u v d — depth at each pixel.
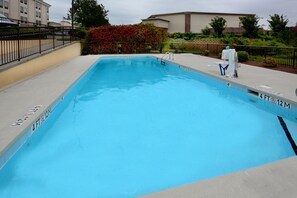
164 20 48.91
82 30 22.23
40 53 10.77
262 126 5.89
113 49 21.47
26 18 50.91
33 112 5.18
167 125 5.98
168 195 2.66
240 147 4.86
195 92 9.02
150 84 10.33
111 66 15.25
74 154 4.55
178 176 3.89
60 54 13.61
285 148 4.80
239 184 2.82
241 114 6.72
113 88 9.62
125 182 3.72
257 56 15.30
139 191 3.52
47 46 13.84
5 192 3.45
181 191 2.72
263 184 2.82
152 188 3.59
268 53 14.80
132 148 4.81
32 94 6.66
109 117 6.49
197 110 7.06
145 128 5.79
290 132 5.53
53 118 6.11
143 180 3.78
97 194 3.45
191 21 49.44
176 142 5.09
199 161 4.34
